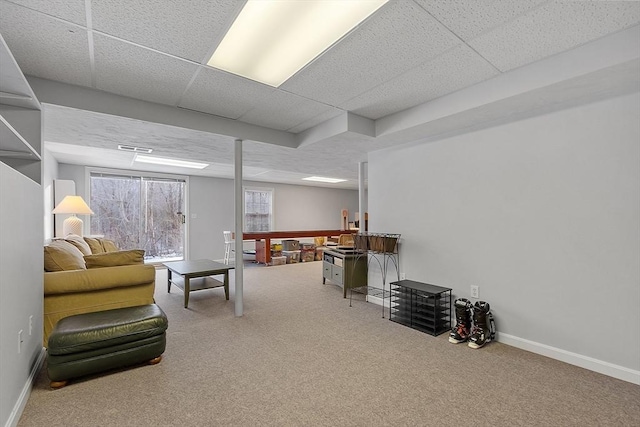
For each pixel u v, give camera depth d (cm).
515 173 254
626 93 201
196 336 275
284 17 159
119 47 185
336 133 310
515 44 181
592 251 213
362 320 320
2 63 158
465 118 262
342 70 214
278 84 237
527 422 158
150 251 677
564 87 199
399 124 296
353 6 150
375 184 391
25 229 181
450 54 193
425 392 187
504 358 231
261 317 329
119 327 206
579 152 220
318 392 187
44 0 142
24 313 178
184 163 558
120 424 157
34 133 219
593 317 212
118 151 430
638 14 153
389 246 339
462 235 293
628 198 199
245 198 823
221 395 183
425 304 304
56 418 162
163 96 258
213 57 198
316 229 966
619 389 188
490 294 270
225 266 417
